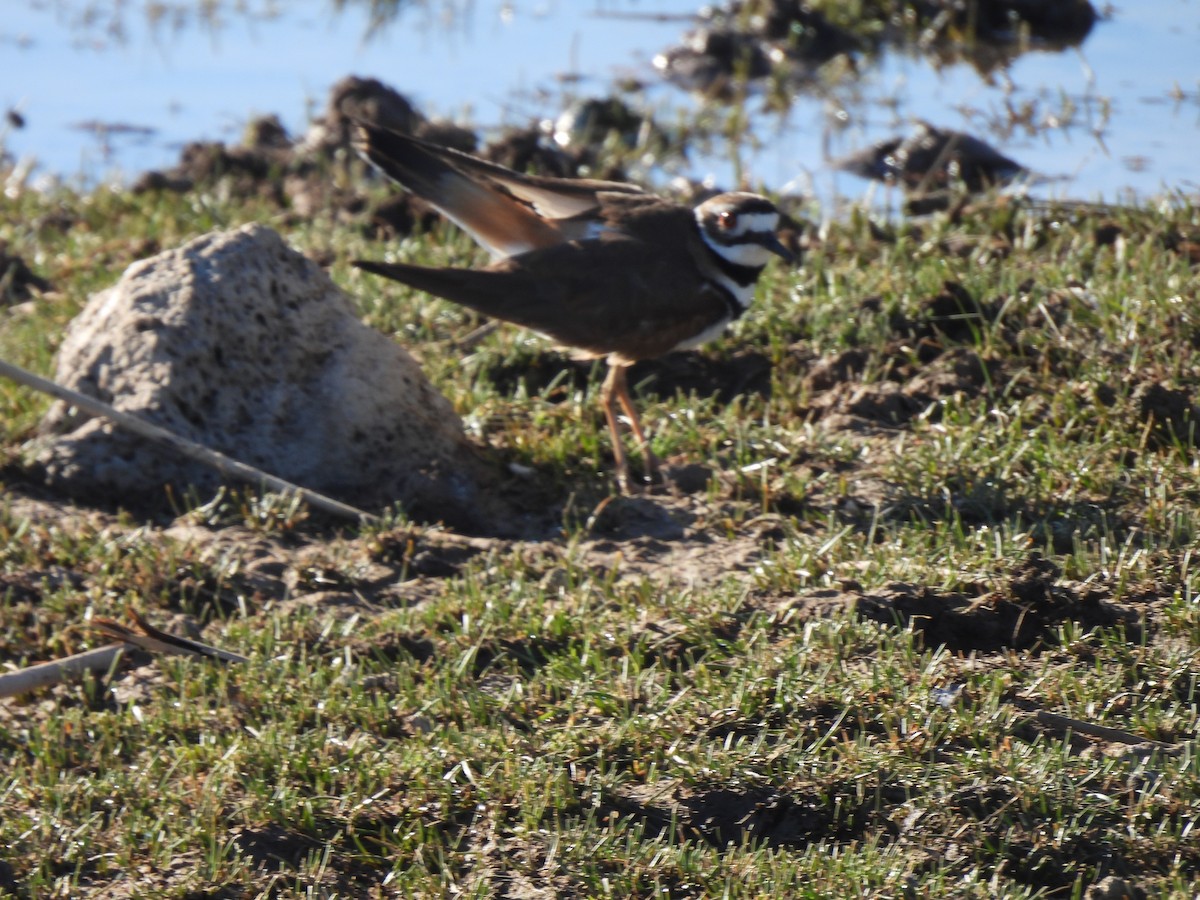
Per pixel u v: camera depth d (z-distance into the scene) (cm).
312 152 1878
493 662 916
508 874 752
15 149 2006
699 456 1168
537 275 1152
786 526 1054
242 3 2572
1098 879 722
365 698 881
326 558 1041
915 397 1212
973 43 2242
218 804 798
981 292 1303
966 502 1052
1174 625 888
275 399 1144
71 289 1493
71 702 912
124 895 751
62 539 1052
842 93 2091
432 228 1617
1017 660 871
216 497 1098
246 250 1166
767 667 866
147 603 997
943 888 713
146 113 2136
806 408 1221
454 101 2122
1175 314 1207
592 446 1184
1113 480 1055
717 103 2106
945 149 1780
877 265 1420
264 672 903
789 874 723
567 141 1984
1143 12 2372
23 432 1196
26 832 791
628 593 974
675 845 764
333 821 793
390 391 1159
